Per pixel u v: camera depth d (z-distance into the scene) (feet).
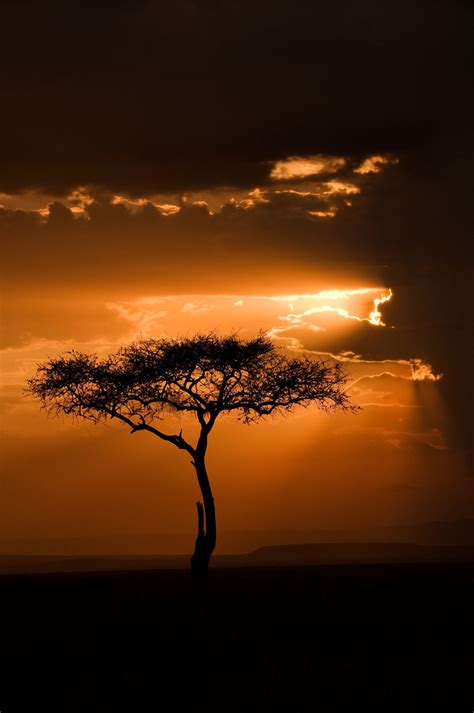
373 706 198.29
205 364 622.54
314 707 198.39
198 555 588.91
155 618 342.03
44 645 284.20
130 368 634.02
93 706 209.26
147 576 631.56
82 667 253.44
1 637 300.40
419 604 373.20
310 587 458.50
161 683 226.58
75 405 640.17
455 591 427.33
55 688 227.81
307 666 236.84
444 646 274.57
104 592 457.27
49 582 560.61
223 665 247.29
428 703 199.93
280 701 203.21
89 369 637.71
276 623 323.78
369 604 375.86
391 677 222.69
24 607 388.98
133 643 287.48
